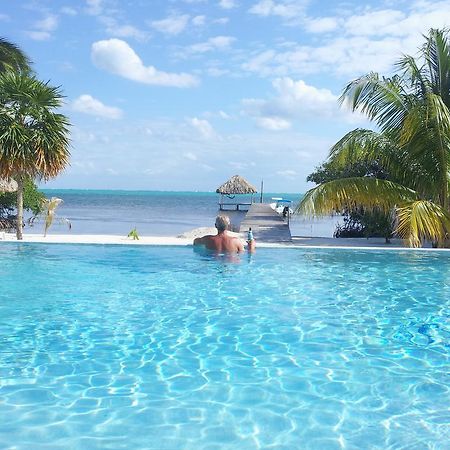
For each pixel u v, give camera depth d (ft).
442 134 47.96
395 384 16.10
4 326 22.31
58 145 49.34
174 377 16.55
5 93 48.62
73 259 40.47
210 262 40.29
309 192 51.19
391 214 55.52
